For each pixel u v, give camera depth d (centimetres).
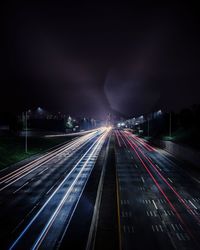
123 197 3550
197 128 9350
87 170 5353
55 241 2327
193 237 2419
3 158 6303
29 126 17488
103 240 2362
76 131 19825
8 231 2520
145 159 6681
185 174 4947
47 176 4831
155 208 3136
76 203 3300
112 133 18025
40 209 3092
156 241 2348
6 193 3747
